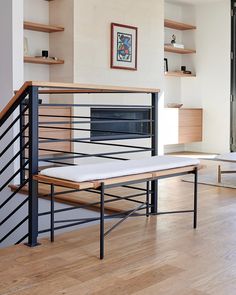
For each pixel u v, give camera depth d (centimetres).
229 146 757
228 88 753
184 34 802
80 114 575
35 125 244
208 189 421
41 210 396
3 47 430
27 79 566
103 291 184
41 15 575
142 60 654
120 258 225
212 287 189
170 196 385
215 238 260
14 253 232
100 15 589
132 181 240
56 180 226
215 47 765
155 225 287
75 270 208
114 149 625
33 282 193
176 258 225
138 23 644
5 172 432
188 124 758
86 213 353
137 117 657
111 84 609
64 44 568
